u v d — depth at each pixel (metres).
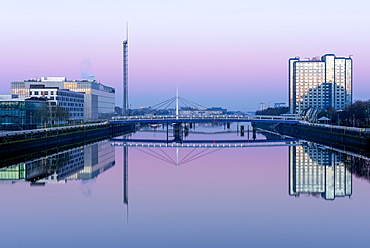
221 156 153.38
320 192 87.75
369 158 142.12
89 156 153.12
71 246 56.66
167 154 161.88
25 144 157.12
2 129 198.88
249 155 155.88
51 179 102.88
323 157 146.62
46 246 56.59
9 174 109.38
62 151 168.62
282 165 127.19
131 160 142.38
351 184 95.94
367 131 175.25
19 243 57.62
